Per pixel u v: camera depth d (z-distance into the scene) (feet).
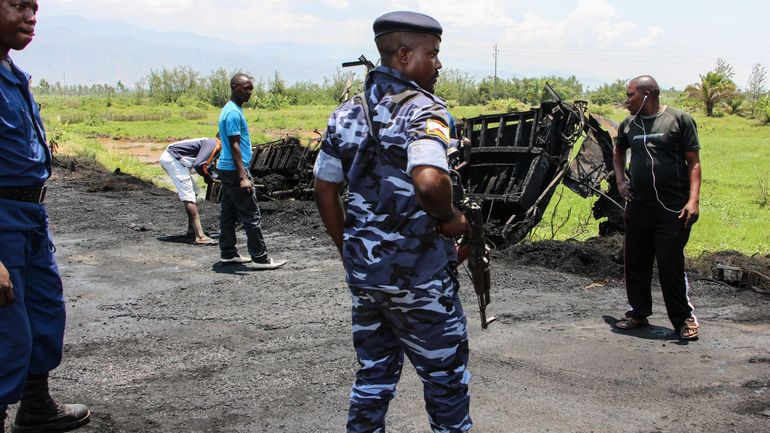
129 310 20.74
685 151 16.96
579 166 30.83
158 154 105.50
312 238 32.27
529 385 14.61
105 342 17.81
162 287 23.48
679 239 17.21
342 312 20.38
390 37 9.09
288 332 18.52
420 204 8.52
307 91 321.73
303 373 15.51
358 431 9.78
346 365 16.01
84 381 15.11
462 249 10.09
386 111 8.87
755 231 43.27
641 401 13.76
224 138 25.05
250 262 27.02
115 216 38.14
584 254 25.35
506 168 31.96
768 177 75.77
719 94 211.82
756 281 22.86
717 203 57.52
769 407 13.44
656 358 16.22
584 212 50.01
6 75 11.23
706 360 16.10
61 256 28.43
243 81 24.58
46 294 12.10
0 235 10.98
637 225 17.84
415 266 8.89
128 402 13.98
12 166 11.18
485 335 17.98
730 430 12.48
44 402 12.44
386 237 8.93
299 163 45.55
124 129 159.53
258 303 21.42
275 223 35.65
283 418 13.17
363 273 9.11
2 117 11.04
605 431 12.46
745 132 158.71
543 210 31.01
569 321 19.27
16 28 11.21
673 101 248.52
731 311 20.26
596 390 14.33
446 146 8.48
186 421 13.07
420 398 13.91
